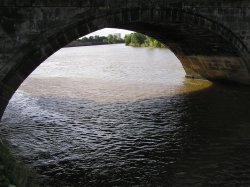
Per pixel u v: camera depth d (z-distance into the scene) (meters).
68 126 29.66
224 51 38.28
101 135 27.28
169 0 29.19
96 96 41.84
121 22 26.86
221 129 28.25
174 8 29.69
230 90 42.84
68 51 162.88
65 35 24.06
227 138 26.28
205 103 36.72
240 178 20.25
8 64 22.19
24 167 18.81
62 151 24.09
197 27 33.16
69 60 100.69
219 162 22.33
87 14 24.66
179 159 22.80
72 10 23.94
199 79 52.16
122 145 25.19
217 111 33.47
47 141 25.97
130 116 32.44
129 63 82.88
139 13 27.72
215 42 36.84
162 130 28.30
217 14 32.50
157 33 43.16
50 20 23.14
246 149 24.22
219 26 33.06
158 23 32.09
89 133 27.77
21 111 34.72
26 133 27.73
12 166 16.62
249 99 37.72
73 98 40.81
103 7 25.44
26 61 22.81
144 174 20.83
